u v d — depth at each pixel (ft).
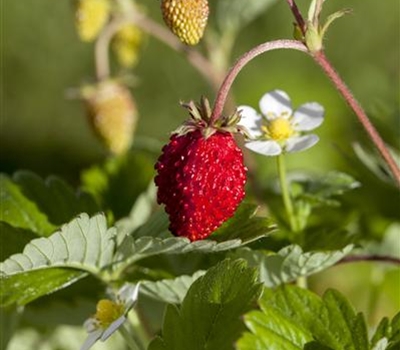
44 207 0.85
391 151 0.98
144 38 1.12
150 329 0.88
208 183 0.73
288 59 2.89
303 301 0.74
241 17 1.14
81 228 0.76
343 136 1.58
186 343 0.71
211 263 0.82
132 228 0.95
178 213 0.74
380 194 0.98
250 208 0.78
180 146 0.74
